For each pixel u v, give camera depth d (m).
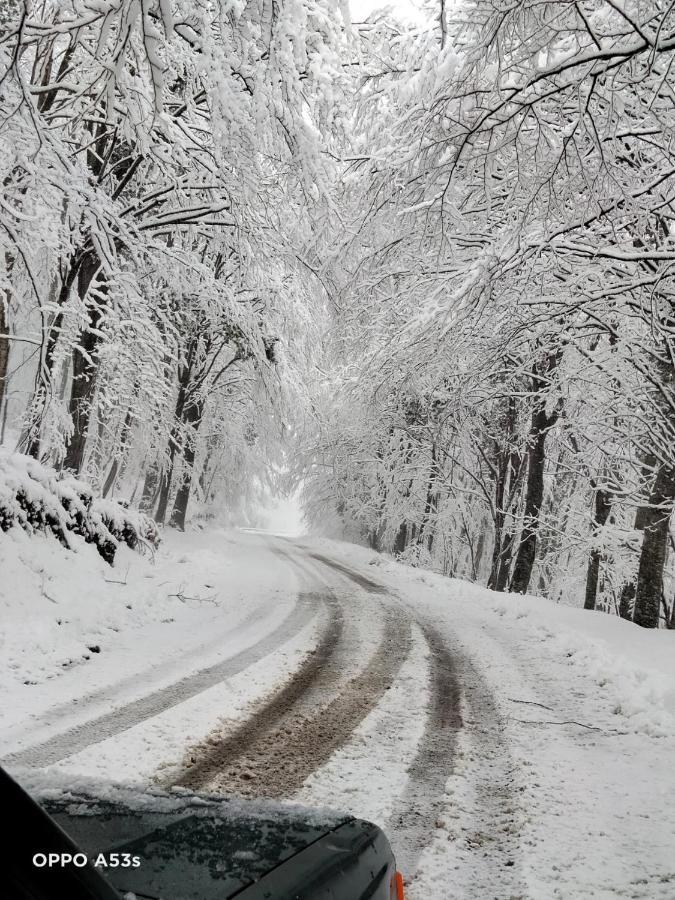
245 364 27.64
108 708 6.13
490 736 6.41
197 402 32.62
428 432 26.16
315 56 7.70
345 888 1.66
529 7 6.86
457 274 10.89
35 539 11.36
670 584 28.67
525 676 9.34
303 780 4.89
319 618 12.54
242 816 1.94
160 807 1.94
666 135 8.59
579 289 11.02
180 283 15.56
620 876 3.83
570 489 30.16
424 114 8.87
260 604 13.64
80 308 13.13
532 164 8.99
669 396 12.48
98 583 11.48
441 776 5.22
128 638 9.29
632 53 6.48
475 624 14.03
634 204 8.64
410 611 14.95
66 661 7.59
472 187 11.95
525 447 26.22
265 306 17.80
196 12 6.72
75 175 11.11
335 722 6.39
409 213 9.72
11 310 13.30
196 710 6.30
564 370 19.03
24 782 2.07
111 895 0.95
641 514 20.20
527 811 4.67
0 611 8.82
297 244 15.16
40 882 0.83
